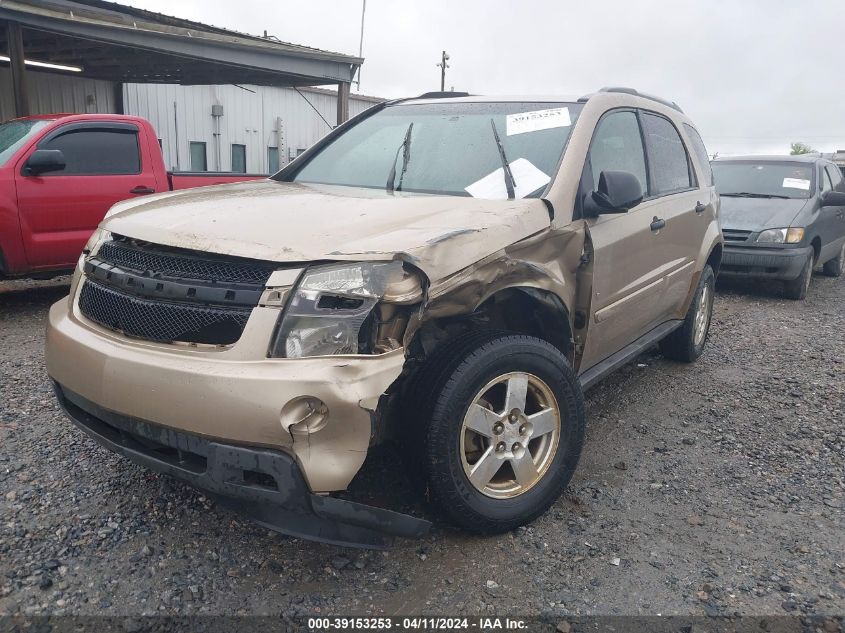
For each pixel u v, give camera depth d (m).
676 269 4.85
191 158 18.69
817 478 3.82
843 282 11.20
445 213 2.99
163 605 2.57
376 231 2.71
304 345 2.40
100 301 2.88
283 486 2.38
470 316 3.13
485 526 2.97
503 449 3.00
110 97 16.73
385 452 3.69
